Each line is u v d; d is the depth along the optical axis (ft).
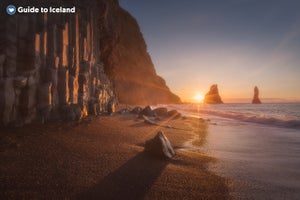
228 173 22.00
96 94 61.00
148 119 58.18
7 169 16.62
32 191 14.01
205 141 38.86
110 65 117.70
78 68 49.19
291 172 23.03
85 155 22.26
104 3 86.89
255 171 23.09
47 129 30.42
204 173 21.38
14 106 29.32
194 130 51.78
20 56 32.53
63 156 21.12
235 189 18.11
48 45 37.93
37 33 34.42
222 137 44.45
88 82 54.44
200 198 15.83
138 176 18.53
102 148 25.54
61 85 39.73
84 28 58.49
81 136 30.04
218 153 30.58
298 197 17.10
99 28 90.27
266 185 19.34
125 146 27.78
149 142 25.89
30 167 17.60
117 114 65.82
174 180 18.56
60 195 13.92
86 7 62.54
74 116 39.73
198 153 29.63
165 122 61.82
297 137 46.14
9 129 27.30
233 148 34.42
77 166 19.04
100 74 74.49
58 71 39.58
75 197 13.89
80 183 15.88
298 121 67.46
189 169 22.13
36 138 25.63
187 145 34.45
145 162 22.38
